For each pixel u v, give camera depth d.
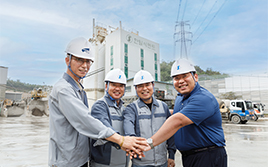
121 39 30.73
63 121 1.44
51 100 1.49
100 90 32.50
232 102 15.30
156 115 1.99
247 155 4.96
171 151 2.10
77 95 1.53
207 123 1.60
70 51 1.55
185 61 1.71
